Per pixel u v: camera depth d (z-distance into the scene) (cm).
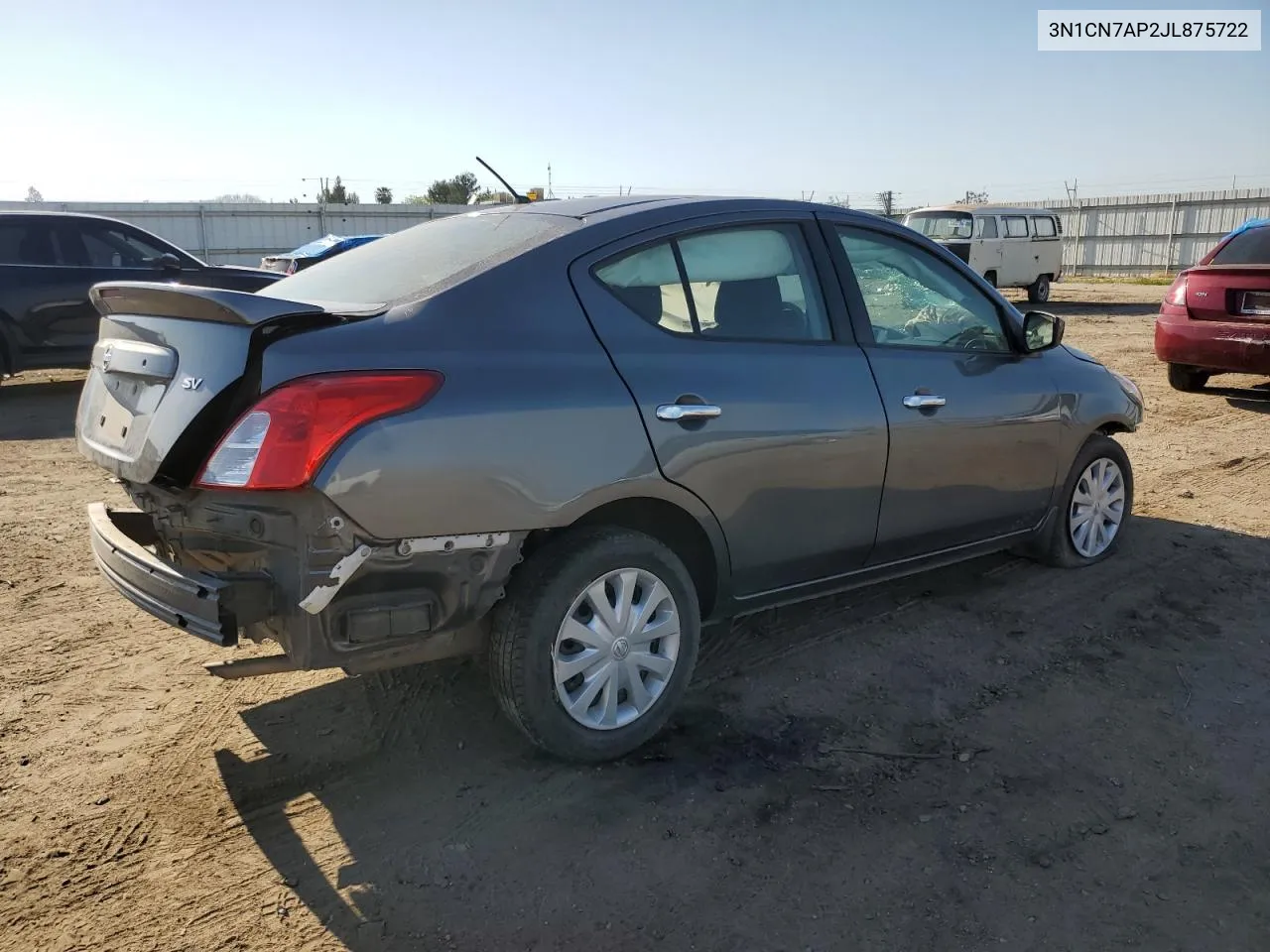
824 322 358
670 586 311
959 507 403
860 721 335
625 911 242
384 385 253
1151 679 366
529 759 310
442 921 238
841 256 370
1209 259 899
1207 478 655
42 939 230
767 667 375
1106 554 496
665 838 271
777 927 236
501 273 290
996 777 300
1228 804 287
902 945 230
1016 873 256
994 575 473
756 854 264
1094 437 477
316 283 338
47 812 279
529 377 277
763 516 332
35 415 891
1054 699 351
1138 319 1820
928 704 347
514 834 272
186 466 263
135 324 291
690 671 322
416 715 336
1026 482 434
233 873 255
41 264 936
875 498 365
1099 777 301
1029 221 2253
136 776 298
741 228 343
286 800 287
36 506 585
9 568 476
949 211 2158
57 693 350
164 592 262
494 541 271
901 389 369
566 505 279
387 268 325
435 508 258
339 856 262
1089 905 244
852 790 294
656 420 298
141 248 999
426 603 266
